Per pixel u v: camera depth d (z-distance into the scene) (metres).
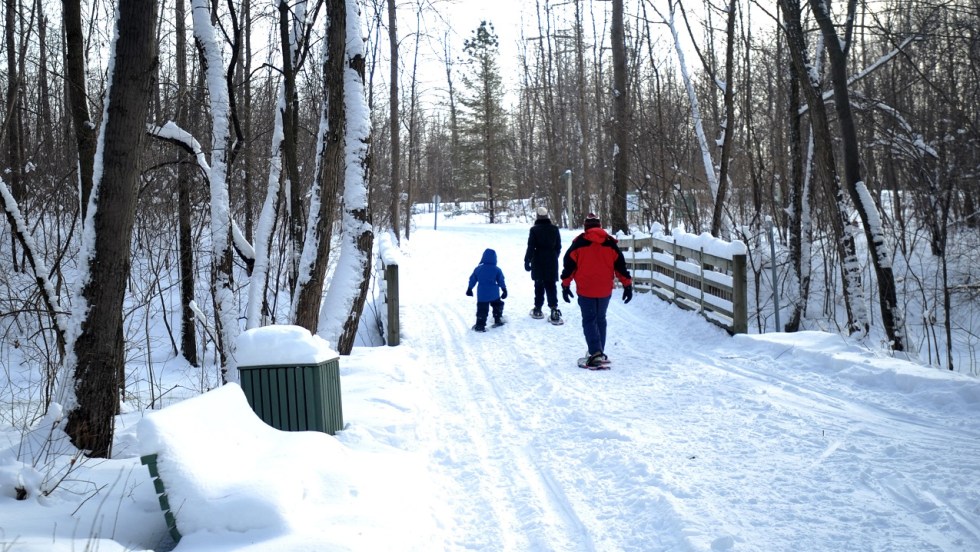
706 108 23.23
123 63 4.90
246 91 12.62
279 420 5.24
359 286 9.96
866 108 16.75
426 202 74.00
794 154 16.39
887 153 18.33
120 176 4.96
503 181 56.53
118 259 5.02
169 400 9.09
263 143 13.54
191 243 13.08
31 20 10.59
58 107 15.11
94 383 4.98
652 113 24.45
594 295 8.66
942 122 16.50
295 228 10.55
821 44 15.71
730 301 9.91
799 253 16.41
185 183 12.12
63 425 4.93
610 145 29.06
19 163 14.35
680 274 12.57
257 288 8.69
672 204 22.33
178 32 12.57
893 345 11.15
